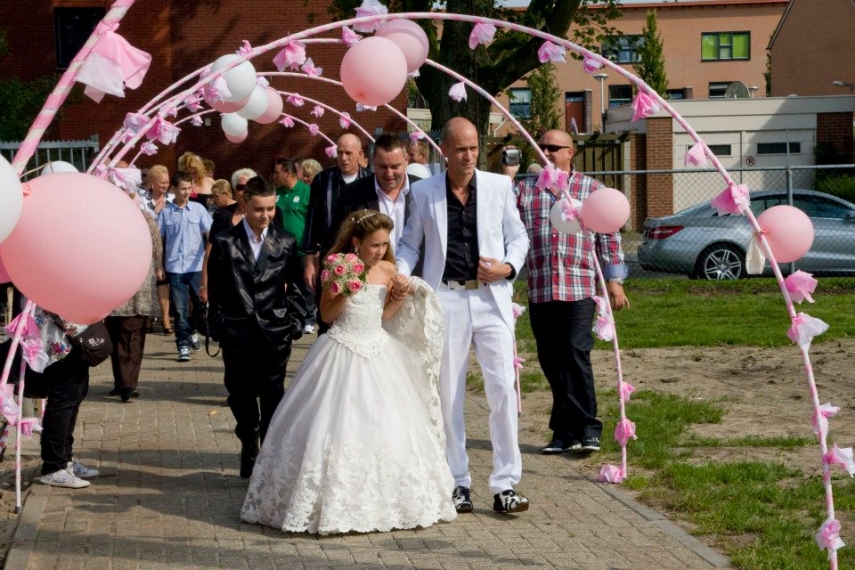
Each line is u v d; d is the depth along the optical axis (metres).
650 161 35.84
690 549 5.67
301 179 14.84
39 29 25.84
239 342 7.13
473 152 6.34
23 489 7.16
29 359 5.96
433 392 6.27
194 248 12.87
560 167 7.83
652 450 7.73
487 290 6.41
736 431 8.38
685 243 19.45
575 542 5.84
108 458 7.98
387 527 6.03
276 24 26.14
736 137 36.91
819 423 5.15
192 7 25.97
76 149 16.81
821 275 19.50
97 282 3.45
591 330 7.95
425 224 6.45
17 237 3.42
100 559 5.69
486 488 7.02
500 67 19.33
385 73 6.02
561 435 7.96
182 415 9.59
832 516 5.06
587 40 25.39
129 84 4.03
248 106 8.15
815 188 35.59
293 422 6.18
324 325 7.36
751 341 12.77
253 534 6.08
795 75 44.84
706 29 59.97
